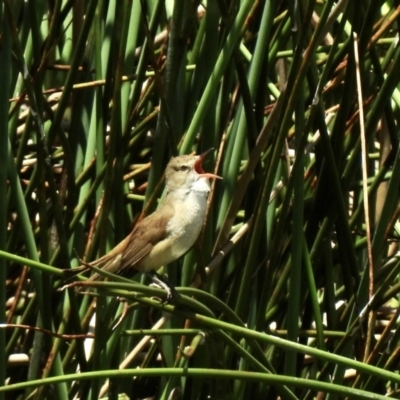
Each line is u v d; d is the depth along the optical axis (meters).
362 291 9.28
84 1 10.91
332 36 12.23
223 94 9.76
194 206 9.16
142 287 7.39
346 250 9.62
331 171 9.30
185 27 9.37
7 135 8.54
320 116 9.09
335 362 7.77
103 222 8.77
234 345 7.99
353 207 11.45
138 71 9.61
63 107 9.50
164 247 9.11
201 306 7.89
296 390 10.12
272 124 8.71
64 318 9.72
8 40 8.54
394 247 12.27
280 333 9.86
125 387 9.95
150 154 11.70
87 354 10.75
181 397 9.83
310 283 9.30
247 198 9.72
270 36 10.09
